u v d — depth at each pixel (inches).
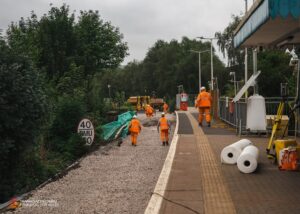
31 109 500.1
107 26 1471.5
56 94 921.5
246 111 752.3
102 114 1197.7
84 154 737.0
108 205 369.7
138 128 853.8
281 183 382.3
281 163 438.3
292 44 549.0
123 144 869.8
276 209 302.8
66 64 1206.9
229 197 340.5
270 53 1748.3
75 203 385.1
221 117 1128.8
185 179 412.2
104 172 548.4
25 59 522.9
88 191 435.5
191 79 3983.8
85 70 1328.7
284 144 461.7
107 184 466.9
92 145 810.2
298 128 657.6
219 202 327.6
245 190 361.1
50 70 1189.1
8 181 490.6
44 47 1195.9
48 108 545.0
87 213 348.8
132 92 4849.9
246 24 428.8
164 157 674.8
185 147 628.1
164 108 2183.8
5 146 465.7
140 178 496.1
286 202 319.9
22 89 486.6
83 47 1310.3
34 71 531.8
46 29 1227.2
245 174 425.7
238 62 3186.5
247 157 428.1
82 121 751.1
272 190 357.7
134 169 564.4
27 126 503.5
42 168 557.9
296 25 416.5
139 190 428.8
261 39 518.3
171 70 4237.2
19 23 1284.4
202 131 857.5
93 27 1419.8
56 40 1213.7
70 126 770.2
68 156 697.0
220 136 762.2
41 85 547.5
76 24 1374.3
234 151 482.3
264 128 720.3
